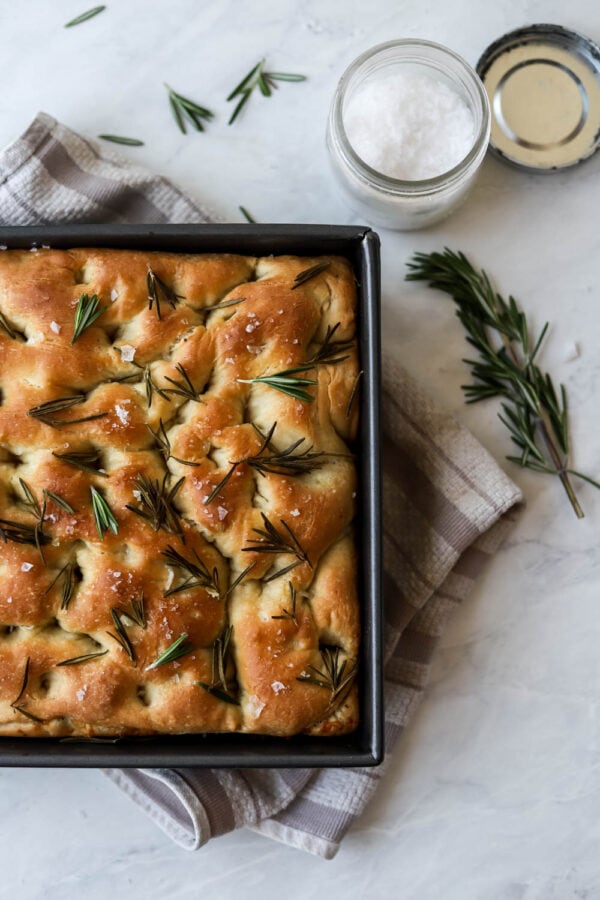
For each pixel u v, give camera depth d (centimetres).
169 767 58
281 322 59
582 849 68
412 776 68
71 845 67
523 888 68
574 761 69
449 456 66
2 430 58
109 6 69
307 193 69
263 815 66
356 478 60
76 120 69
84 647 58
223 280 60
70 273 60
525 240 69
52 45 69
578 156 68
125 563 58
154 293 59
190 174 69
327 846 66
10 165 65
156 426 59
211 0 69
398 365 67
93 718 58
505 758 69
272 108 69
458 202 68
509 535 69
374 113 66
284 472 59
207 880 68
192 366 59
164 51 69
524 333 67
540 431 69
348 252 62
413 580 66
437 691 68
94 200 66
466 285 67
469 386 68
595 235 69
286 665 58
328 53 69
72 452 58
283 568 59
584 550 69
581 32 70
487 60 69
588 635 69
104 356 59
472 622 69
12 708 58
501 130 69
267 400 59
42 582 58
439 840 68
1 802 67
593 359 69
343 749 59
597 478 69
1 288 59
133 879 67
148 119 69
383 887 68
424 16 69
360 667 60
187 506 58
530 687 69
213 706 58
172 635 58
